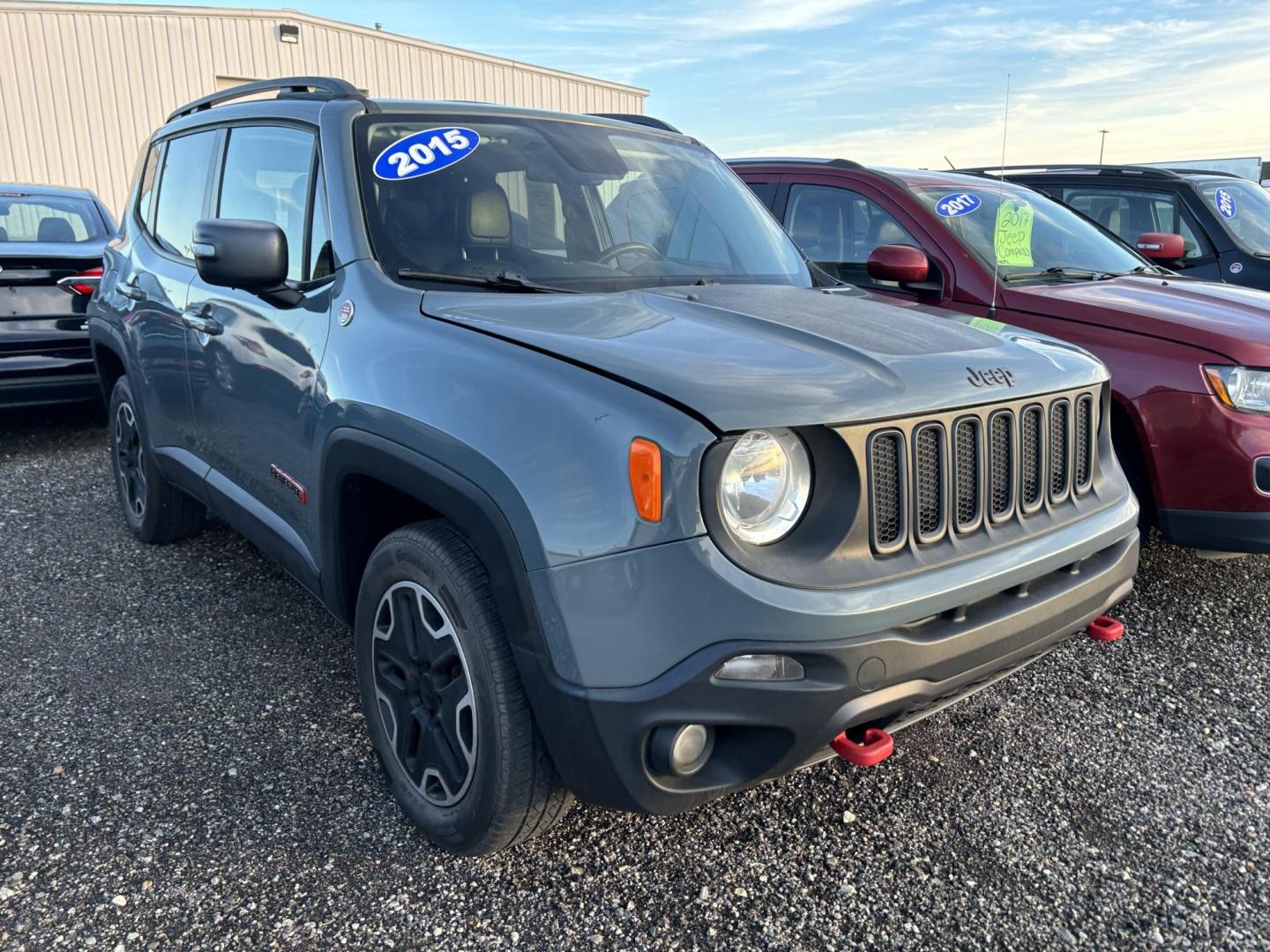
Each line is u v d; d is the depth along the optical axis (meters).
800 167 5.23
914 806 2.59
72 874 2.22
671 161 3.46
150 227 4.07
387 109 2.97
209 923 2.09
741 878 2.29
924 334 2.36
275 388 2.78
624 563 1.79
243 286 2.65
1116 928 2.15
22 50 16.77
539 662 1.89
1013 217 4.44
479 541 1.99
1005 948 2.09
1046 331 3.99
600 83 23.00
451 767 2.23
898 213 4.70
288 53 18.73
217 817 2.45
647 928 2.12
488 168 2.91
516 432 1.95
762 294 2.71
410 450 2.16
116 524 4.64
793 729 1.84
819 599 1.81
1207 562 4.36
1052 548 2.21
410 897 2.19
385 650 2.43
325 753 2.75
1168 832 2.49
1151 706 3.14
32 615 3.60
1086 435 2.46
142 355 3.80
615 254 2.92
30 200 6.96
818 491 1.90
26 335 5.71
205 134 3.68
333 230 2.69
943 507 2.04
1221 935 2.13
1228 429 3.44
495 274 2.66
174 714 2.94
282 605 3.74
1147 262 5.07
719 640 1.76
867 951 2.07
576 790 1.97
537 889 2.23
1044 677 3.34
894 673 1.89
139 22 17.50
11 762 2.66
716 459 1.77
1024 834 2.47
